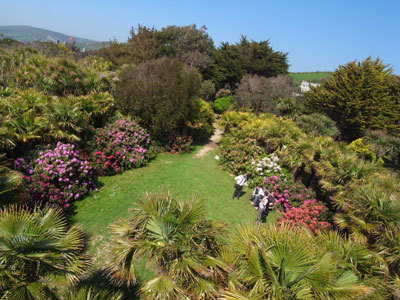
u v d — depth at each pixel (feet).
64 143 29.01
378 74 69.72
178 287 10.90
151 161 39.52
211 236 13.34
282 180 34.73
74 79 43.68
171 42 113.09
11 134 24.02
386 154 58.65
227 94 97.60
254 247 11.43
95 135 33.94
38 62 45.60
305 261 10.88
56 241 11.50
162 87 42.29
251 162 38.63
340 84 71.82
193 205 13.80
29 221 11.46
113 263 11.77
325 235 15.16
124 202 26.50
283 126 44.60
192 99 46.93
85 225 22.02
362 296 10.14
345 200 22.56
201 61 106.42
